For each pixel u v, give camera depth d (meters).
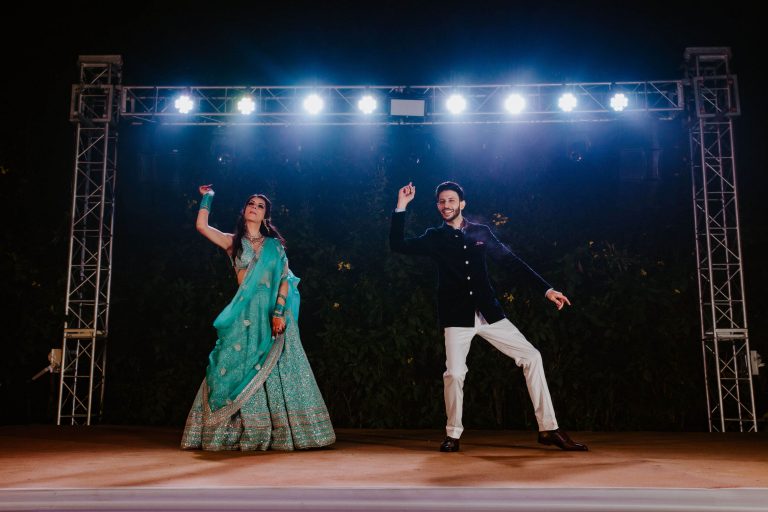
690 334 7.02
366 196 7.72
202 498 2.04
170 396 7.07
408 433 4.84
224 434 3.59
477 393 7.06
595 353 7.08
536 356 3.60
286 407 3.66
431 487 2.14
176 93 7.44
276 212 7.59
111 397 7.09
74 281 7.02
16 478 2.45
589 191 7.98
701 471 2.68
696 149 7.30
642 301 6.88
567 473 2.58
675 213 7.72
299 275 7.35
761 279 7.18
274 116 7.41
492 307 3.61
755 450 3.62
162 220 7.73
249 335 3.73
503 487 2.14
